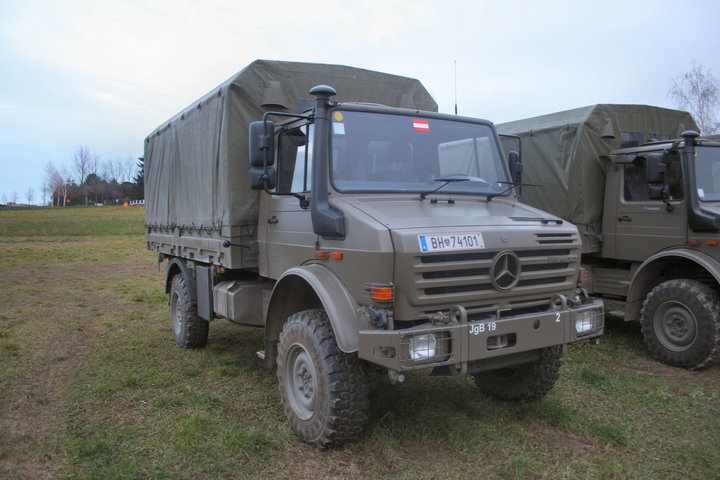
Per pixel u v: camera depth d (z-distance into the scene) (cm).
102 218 5366
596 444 389
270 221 476
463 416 422
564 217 753
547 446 383
